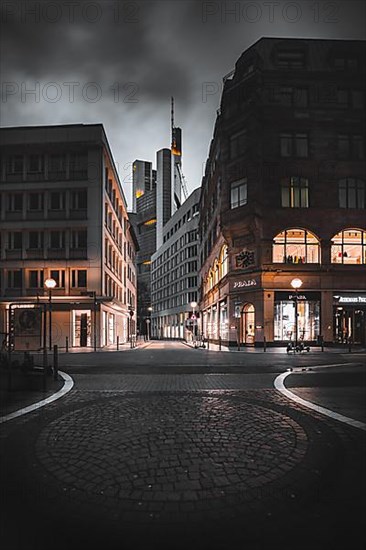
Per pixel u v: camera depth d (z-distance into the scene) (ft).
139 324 403.54
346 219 101.35
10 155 113.80
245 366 51.90
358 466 15.31
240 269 104.32
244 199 102.99
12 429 20.74
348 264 99.25
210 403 27.22
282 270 97.60
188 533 10.50
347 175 102.53
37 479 13.99
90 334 107.76
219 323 126.52
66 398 29.32
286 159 101.76
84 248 110.93
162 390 32.86
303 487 13.28
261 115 102.17
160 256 334.65
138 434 19.42
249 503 12.10
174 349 98.02
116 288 148.66
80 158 113.80
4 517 11.47
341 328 98.07
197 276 239.50
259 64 103.55
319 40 106.42
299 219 100.68
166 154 456.04
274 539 10.25
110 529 10.73
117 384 36.14
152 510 11.67
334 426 21.36
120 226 162.20
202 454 16.47
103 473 14.44
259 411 24.77
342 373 44.70
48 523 11.10
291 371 46.62
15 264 110.22
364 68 105.40
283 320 97.55
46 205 111.75
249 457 16.15
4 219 111.75
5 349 73.10
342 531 10.64
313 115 103.19
